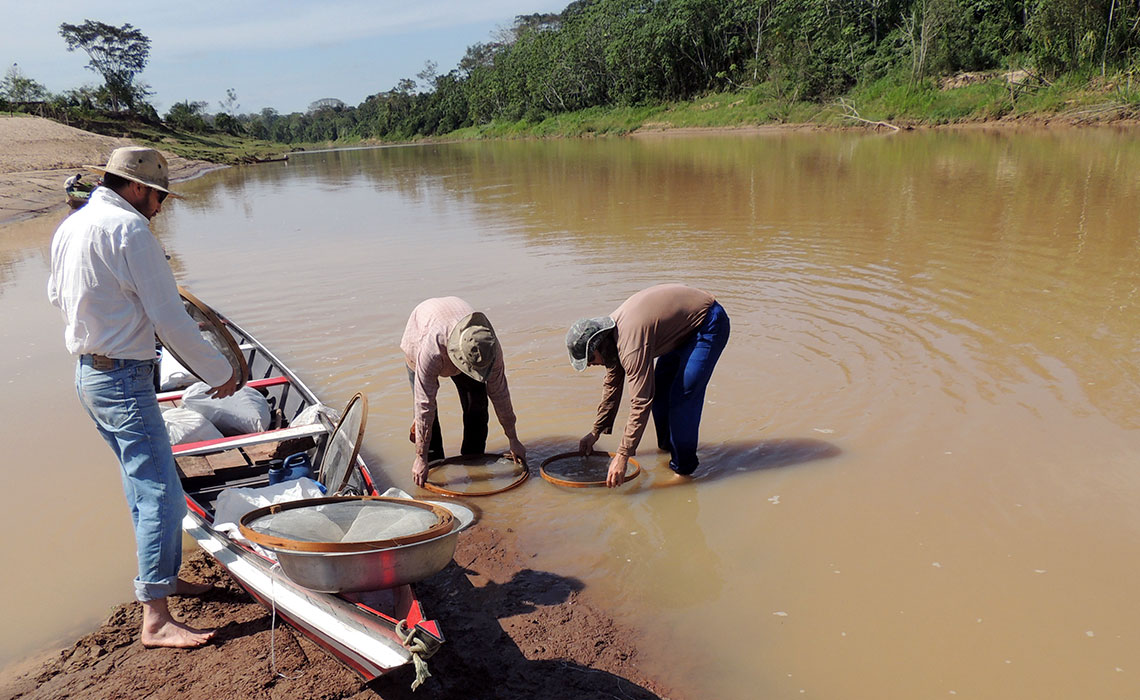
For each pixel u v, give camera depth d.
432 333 5.35
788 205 17.25
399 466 6.25
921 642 4.07
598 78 75.75
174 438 5.60
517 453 6.00
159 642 4.11
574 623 4.32
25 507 5.69
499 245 14.66
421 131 119.56
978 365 7.48
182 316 3.89
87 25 83.62
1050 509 5.14
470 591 4.65
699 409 5.67
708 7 62.75
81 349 3.79
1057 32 37.53
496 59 102.12
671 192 20.80
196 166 55.56
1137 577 4.46
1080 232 12.69
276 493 4.82
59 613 4.50
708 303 5.55
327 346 9.09
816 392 7.12
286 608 3.83
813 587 4.55
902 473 5.71
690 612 4.39
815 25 51.28
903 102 41.97
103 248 3.68
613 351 5.48
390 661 3.22
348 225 18.64
